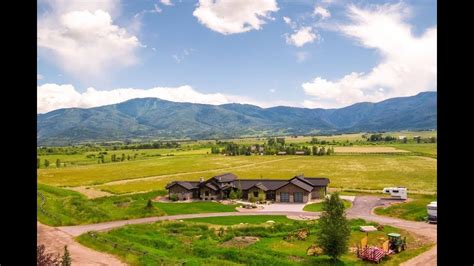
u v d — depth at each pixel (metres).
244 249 43.84
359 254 41.12
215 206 79.25
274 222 59.12
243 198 90.44
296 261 39.50
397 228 55.53
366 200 82.00
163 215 67.31
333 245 39.06
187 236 51.41
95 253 40.16
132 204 77.38
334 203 39.91
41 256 21.97
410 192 89.94
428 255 41.00
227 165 155.88
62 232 49.66
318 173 127.69
